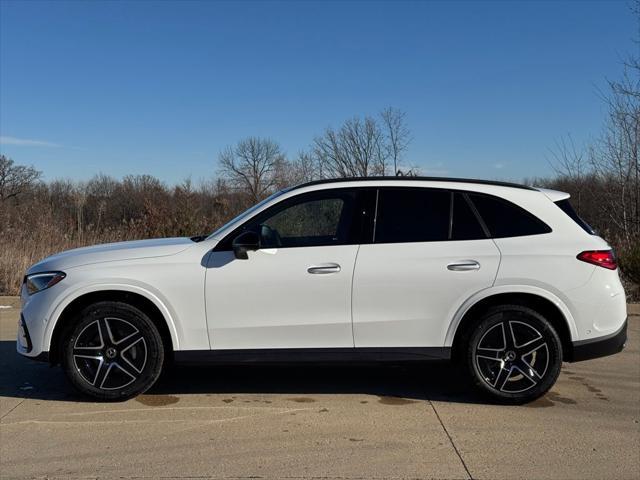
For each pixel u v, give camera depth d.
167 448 3.84
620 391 5.06
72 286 4.54
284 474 3.47
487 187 4.77
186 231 12.67
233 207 17.81
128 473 3.48
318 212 4.74
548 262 4.51
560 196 4.81
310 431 4.14
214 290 4.54
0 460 3.65
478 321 4.58
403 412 4.53
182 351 4.60
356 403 4.73
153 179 22.44
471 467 3.58
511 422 4.32
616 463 3.63
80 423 4.28
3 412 4.50
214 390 5.05
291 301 4.54
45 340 4.57
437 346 4.59
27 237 11.89
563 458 3.71
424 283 4.52
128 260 4.61
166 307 4.56
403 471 3.52
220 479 3.41
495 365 4.64
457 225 4.66
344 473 3.49
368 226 4.66
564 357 4.67
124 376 4.66
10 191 40.62
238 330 4.57
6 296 9.52
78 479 3.40
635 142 12.09
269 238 4.67
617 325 4.59
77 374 4.60
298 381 5.32
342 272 4.52
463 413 4.50
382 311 4.55
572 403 4.75
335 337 4.57
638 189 12.05
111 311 4.56
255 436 4.05
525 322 4.55
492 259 4.53
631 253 9.14
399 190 4.76
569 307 4.52
